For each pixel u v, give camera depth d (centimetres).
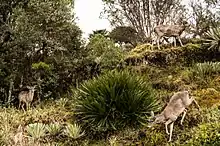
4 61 1171
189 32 1396
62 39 1198
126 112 796
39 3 1191
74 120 860
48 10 1185
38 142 775
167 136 696
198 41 1194
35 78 1147
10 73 1159
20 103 1009
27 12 1200
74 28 1219
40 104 1048
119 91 821
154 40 1207
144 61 1120
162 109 820
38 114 909
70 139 789
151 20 1608
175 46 1143
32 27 1164
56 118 878
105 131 787
